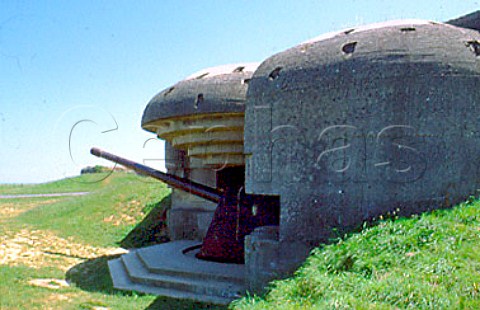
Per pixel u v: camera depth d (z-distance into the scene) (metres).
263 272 7.43
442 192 6.35
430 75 6.33
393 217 6.38
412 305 4.04
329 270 5.61
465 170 6.44
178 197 16.20
